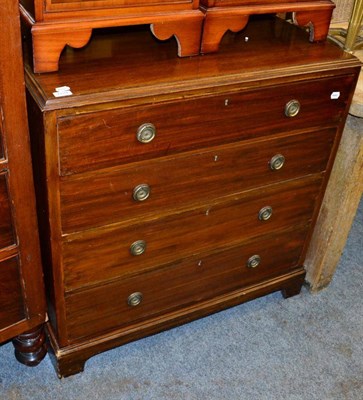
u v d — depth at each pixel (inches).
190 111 51.3
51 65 48.3
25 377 63.9
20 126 44.8
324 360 69.4
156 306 65.4
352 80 60.1
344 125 64.0
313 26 60.9
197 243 62.4
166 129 51.1
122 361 66.9
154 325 66.1
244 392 64.6
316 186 67.8
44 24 46.3
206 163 56.1
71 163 48.1
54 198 49.5
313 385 66.1
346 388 66.2
